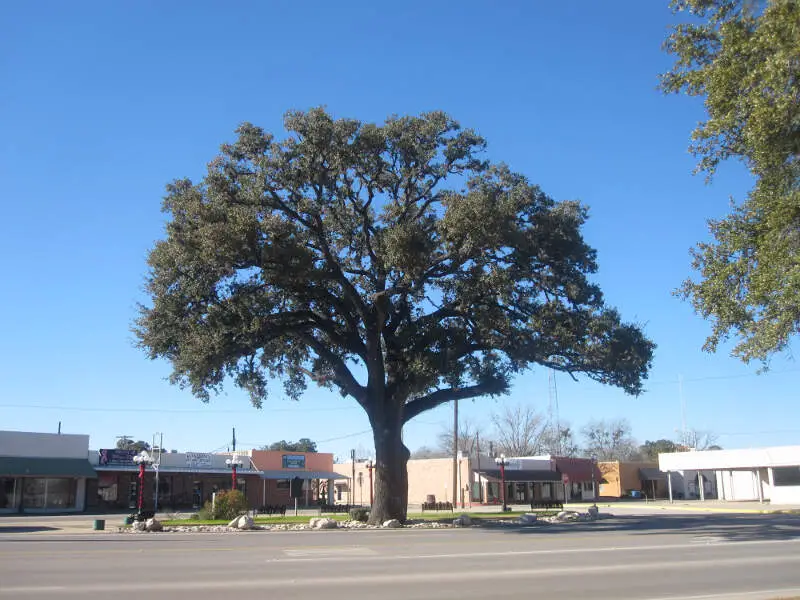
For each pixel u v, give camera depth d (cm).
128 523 3375
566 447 10519
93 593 1160
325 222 3319
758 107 1026
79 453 5284
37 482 5072
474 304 3078
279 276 2878
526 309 3116
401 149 3116
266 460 6494
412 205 3228
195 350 2916
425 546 2050
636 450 11844
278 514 4803
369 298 3400
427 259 2900
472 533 2670
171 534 2770
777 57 997
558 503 5166
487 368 3234
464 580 1342
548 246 2998
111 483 5566
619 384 3164
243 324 2936
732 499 7138
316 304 3341
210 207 2762
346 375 3406
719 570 1502
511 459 7700
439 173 3192
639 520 3528
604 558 1725
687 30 1182
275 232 2786
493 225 2736
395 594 1171
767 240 1101
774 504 5725
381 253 3014
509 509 5219
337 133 2978
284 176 2995
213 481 6091
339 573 1435
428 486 7588
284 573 1433
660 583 1320
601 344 2988
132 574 1410
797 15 980
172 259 2897
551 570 1493
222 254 2739
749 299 1134
